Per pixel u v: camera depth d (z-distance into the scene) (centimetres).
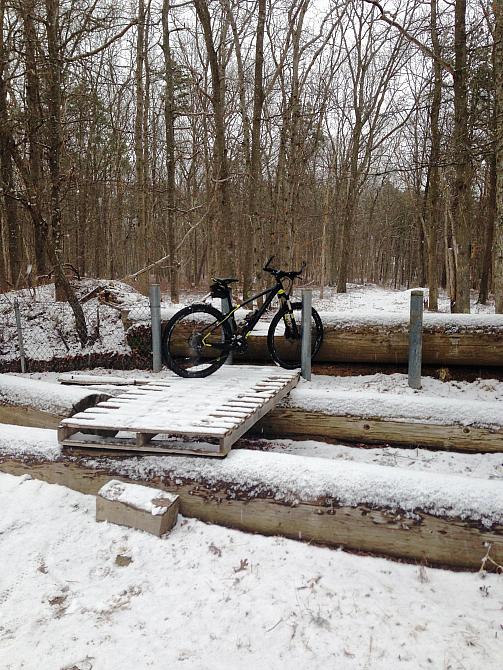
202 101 1677
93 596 283
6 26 1045
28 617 269
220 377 561
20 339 786
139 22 948
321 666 232
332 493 324
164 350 562
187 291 2539
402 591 280
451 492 308
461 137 856
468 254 962
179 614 268
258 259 1263
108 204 2427
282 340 691
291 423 527
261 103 1152
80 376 694
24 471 410
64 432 400
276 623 259
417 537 304
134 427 375
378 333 657
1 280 1187
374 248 4616
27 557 319
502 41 699
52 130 888
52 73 881
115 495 351
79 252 1912
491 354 620
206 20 1009
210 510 349
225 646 246
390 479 325
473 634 247
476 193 2167
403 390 612
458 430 479
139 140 1429
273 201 1670
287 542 327
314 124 2203
